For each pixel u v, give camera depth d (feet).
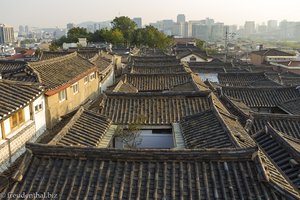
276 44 646.74
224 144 47.14
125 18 363.15
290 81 160.15
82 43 289.94
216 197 32.50
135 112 66.69
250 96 99.04
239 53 434.30
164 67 138.31
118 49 271.90
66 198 32.89
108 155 36.94
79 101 98.68
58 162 36.94
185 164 36.65
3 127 52.31
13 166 47.52
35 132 65.41
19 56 244.63
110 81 157.38
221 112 64.44
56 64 94.02
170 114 65.82
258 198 32.09
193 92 71.00
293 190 35.19
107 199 32.68
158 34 357.41
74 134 53.52
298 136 60.75
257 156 35.96
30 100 55.98
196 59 240.32
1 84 56.49
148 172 35.55
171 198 32.86
